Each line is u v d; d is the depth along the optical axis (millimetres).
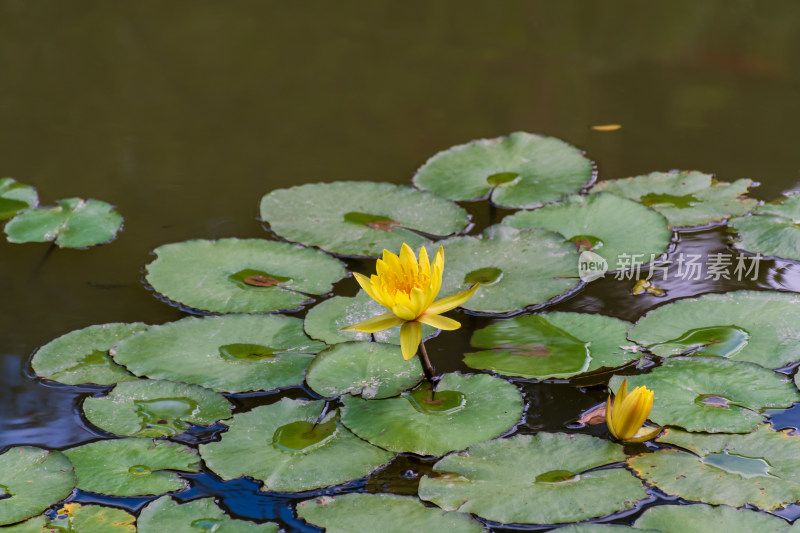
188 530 2445
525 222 4203
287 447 2777
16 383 3209
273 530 2439
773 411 2875
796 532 2312
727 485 2533
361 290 3684
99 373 3191
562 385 3105
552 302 3633
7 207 4617
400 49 6957
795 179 4539
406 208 4402
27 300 3797
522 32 7238
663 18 7371
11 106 6035
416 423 2857
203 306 3607
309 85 6281
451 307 2924
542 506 2473
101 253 4195
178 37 7367
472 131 5387
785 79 5934
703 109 5523
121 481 2650
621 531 2318
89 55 6992
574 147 4926
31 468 2684
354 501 2547
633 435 2732
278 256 3980
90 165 5137
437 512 2482
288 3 8227
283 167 5047
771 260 3900
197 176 4973
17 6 8195
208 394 3041
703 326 3320
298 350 3287
